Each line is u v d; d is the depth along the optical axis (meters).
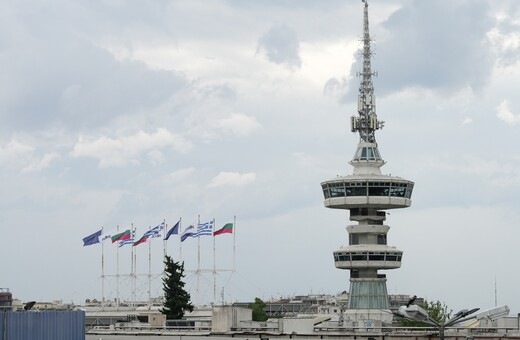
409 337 197.12
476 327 192.75
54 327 129.12
